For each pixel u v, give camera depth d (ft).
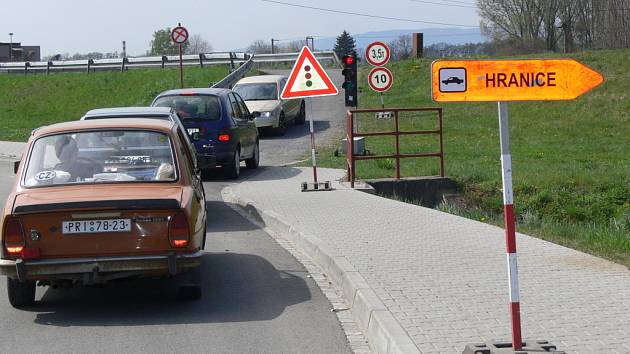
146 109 43.42
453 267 31.14
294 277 32.76
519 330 19.36
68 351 23.56
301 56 54.08
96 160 29.66
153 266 26.81
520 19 248.52
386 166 72.84
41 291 31.53
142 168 29.50
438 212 46.14
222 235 42.50
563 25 243.60
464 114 120.37
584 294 26.84
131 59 166.71
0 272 26.76
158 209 26.86
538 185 66.28
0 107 150.20
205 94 66.33
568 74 18.89
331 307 28.14
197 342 24.29
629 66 133.08
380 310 24.63
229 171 66.08
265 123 102.06
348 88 71.20
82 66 169.68
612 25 233.96
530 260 32.71
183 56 164.25
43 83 159.94
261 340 24.43
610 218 60.18
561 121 113.09
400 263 31.78
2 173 75.41
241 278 32.71
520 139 101.45
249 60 154.81
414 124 112.06
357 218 43.68
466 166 72.90
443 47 194.08
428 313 24.40
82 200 26.68
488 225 41.78
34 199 27.37
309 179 64.23
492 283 28.43
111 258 26.66
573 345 21.17
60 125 31.04
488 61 18.90
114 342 24.40
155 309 28.32
